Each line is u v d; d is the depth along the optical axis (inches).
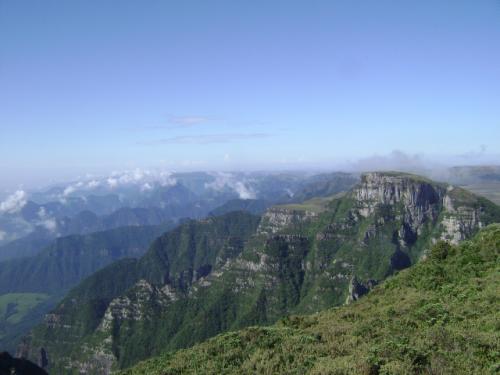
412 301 1915.6
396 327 1403.8
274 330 1573.6
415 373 979.9
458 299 1761.8
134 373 1521.9
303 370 1108.5
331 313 2150.6
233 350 1382.9
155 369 1470.2
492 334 1175.6
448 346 1122.0
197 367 1323.8
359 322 1649.9
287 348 1291.8
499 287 1771.7
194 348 1582.2
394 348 1090.7
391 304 2016.5
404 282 2519.7
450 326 1355.8
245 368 1210.6
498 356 1029.2
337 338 1384.1
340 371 1026.7
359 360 1061.1
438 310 1542.8
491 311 1471.5
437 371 967.6
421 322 1467.8
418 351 1051.9
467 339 1135.6
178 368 1364.4
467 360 1018.7
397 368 978.7
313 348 1268.5
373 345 1192.8
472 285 1918.1
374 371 1010.7
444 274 2413.9
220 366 1278.3
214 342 1557.6
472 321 1387.8
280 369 1150.3
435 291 2105.1
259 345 1382.9
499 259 2329.0
